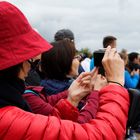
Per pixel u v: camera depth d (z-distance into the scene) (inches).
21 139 67.5
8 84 73.4
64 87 145.6
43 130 68.2
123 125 73.7
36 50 71.7
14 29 71.8
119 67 79.7
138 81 361.4
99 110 74.7
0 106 70.9
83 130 70.1
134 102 84.4
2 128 67.9
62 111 95.4
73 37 236.8
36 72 157.2
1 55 70.4
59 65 147.2
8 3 73.7
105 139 70.6
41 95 116.2
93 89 97.4
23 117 69.1
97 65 95.0
